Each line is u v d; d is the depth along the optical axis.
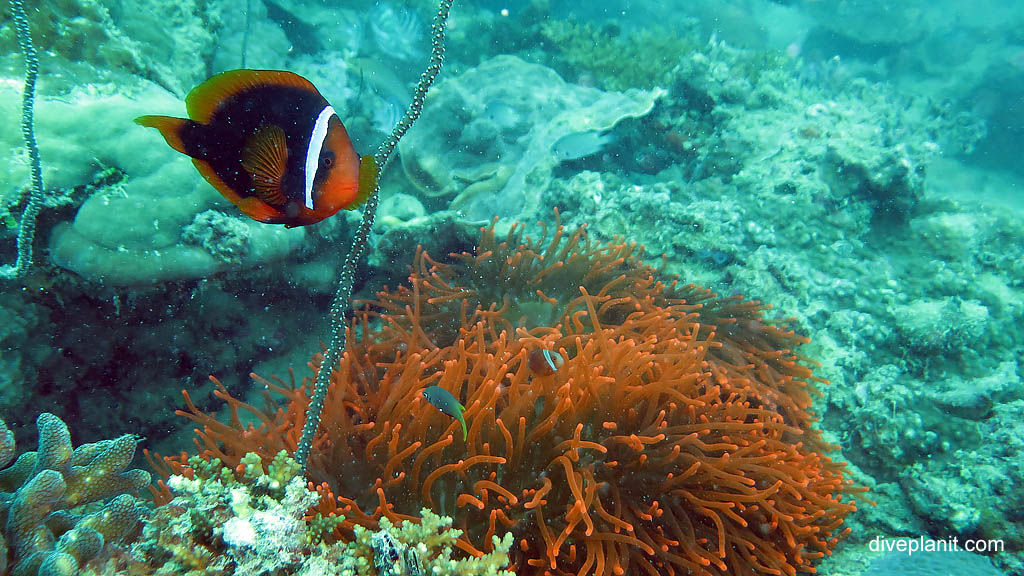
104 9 0.65
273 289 0.66
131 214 0.53
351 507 0.34
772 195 0.86
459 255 0.61
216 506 0.30
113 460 0.33
